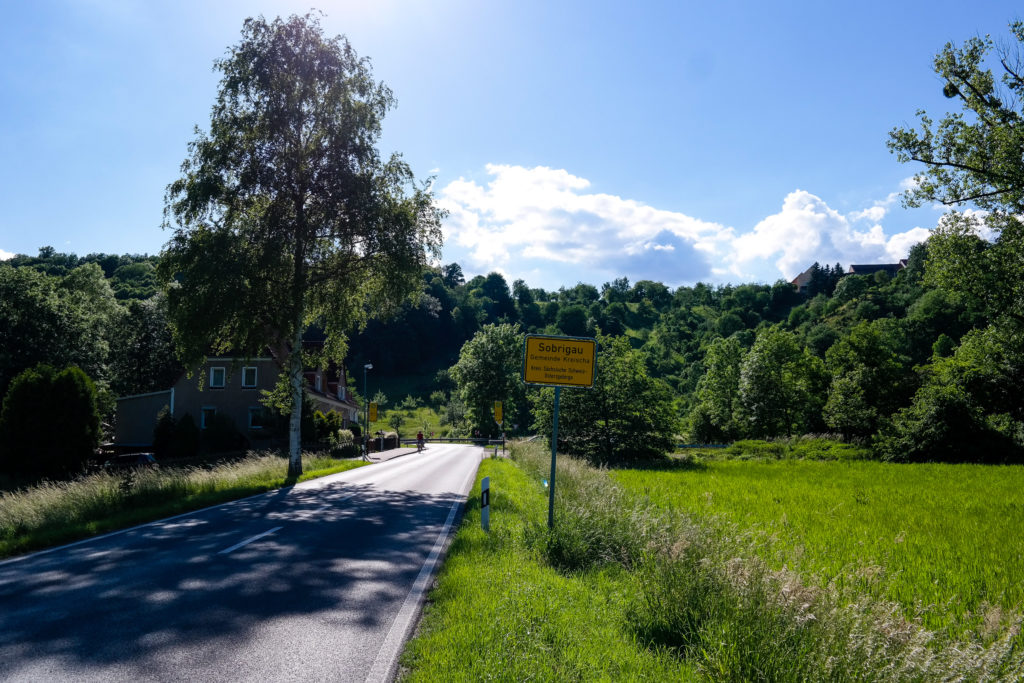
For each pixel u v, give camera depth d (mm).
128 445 45969
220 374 45500
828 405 46938
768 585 5156
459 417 83188
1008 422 33031
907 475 23844
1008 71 23812
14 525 11375
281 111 24188
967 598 6461
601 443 33281
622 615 5762
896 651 4082
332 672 4570
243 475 19984
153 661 4766
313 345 32406
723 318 158000
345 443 36969
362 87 26141
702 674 4246
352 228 24828
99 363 48531
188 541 9852
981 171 23812
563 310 157750
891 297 115500
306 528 11164
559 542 8203
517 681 4090
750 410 57656
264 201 25031
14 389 27375
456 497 16406
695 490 17016
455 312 140625
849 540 9680
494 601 5930
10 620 5777
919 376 46188
